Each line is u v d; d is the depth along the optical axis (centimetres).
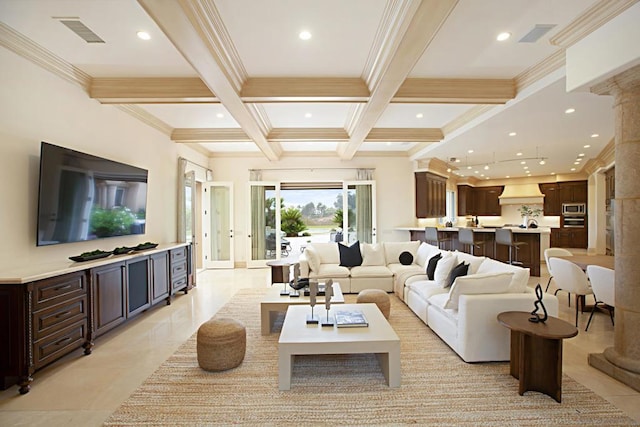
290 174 877
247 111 455
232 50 331
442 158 862
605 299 358
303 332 277
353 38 314
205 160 840
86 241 390
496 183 1297
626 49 249
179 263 547
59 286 288
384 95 394
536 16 279
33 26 286
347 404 235
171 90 406
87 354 323
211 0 253
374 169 890
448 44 329
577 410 226
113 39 311
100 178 398
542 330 237
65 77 361
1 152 289
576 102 423
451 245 829
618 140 276
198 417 221
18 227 305
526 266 725
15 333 251
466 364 296
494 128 553
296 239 1306
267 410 229
